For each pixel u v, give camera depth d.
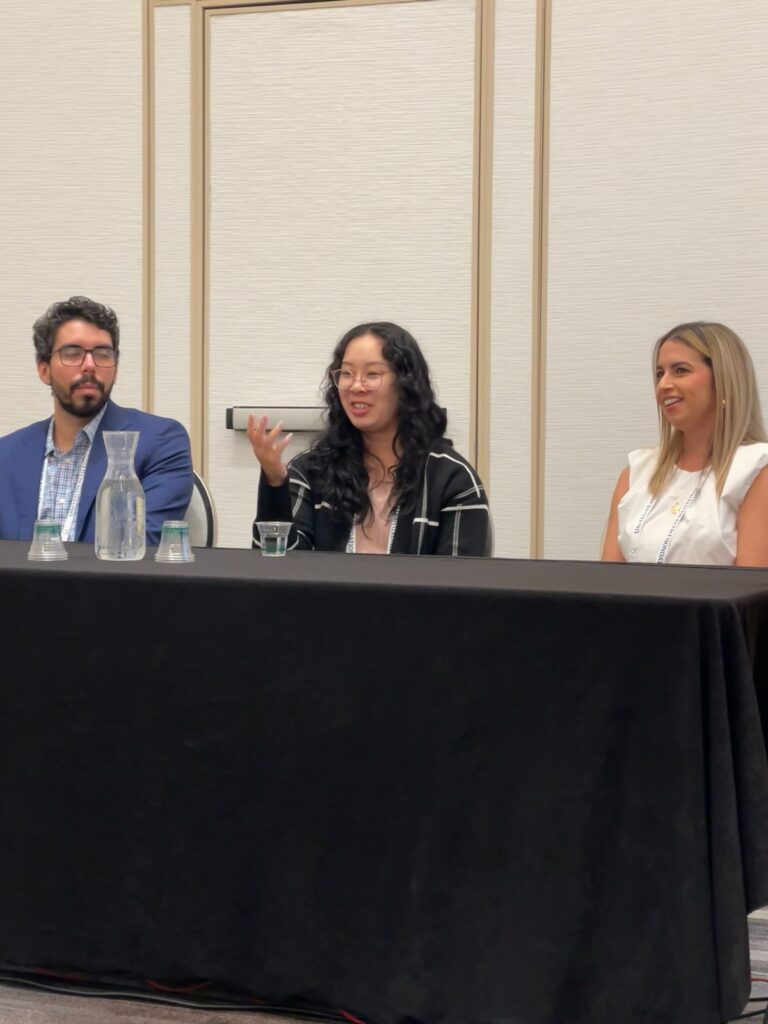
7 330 4.00
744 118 3.38
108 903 1.74
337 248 3.74
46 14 3.92
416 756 1.60
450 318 3.66
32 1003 1.83
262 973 1.69
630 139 3.47
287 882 1.67
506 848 1.56
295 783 1.66
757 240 3.39
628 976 1.50
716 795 1.45
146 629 1.70
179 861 1.71
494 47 3.57
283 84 3.75
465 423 3.66
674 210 3.45
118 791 1.73
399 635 1.60
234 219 3.82
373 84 3.68
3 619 1.76
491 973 1.56
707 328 2.59
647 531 2.58
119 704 1.72
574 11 3.49
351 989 1.65
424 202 3.66
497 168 3.59
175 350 3.88
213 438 3.87
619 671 1.51
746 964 1.43
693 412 2.56
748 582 1.64
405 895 1.62
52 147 3.94
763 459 2.50
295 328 3.79
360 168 3.71
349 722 1.63
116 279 3.91
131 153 3.88
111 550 1.91
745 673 1.47
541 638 1.54
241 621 1.66
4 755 1.77
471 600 1.57
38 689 1.75
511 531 3.63
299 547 2.48
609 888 1.51
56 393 2.71
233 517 3.86
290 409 3.76
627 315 3.50
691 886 1.45
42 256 3.97
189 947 1.71
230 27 3.78
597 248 3.51
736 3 3.37
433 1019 1.59
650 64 3.44
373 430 2.54
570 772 1.53
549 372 3.57
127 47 3.86
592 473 3.55
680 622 1.47
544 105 3.54
